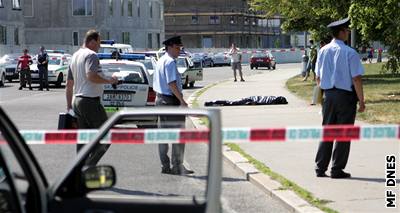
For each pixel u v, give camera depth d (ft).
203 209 37.99
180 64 300.61
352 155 99.71
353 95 82.84
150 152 107.34
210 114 38.27
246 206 75.25
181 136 49.11
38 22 596.70
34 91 277.85
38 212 36.40
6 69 347.77
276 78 363.97
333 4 214.07
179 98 89.30
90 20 588.09
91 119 85.25
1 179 35.47
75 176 40.09
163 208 38.86
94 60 83.82
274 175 87.20
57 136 62.59
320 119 146.72
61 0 592.19
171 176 75.56
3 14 516.73
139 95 135.13
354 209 69.15
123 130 51.06
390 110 153.79
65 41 593.83
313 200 73.36
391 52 183.21
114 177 40.63
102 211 39.04
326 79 83.35
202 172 65.72
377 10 165.37
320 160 85.61
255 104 189.88
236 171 96.02
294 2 273.33
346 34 83.46
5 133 35.76
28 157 36.94
